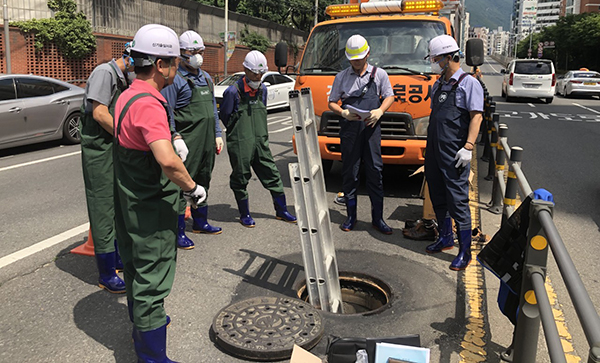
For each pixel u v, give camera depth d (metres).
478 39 4.80
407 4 6.95
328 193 6.88
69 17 20.20
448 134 4.24
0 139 9.09
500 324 3.38
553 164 8.97
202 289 3.85
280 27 42.00
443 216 4.61
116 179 2.56
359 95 4.93
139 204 2.50
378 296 4.09
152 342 2.64
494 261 2.85
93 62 21.52
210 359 2.94
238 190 5.27
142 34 2.45
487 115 9.61
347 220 5.33
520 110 19.70
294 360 2.74
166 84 2.59
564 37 60.84
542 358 3.00
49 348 3.04
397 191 6.95
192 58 4.32
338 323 3.34
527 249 2.43
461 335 3.23
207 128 4.52
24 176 7.66
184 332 3.22
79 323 3.34
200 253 4.59
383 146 6.20
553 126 14.68
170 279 2.66
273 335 3.07
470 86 4.14
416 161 6.25
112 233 3.75
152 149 2.37
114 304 3.61
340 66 6.59
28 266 4.25
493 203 6.16
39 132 9.82
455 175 4.27
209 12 31.84
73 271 4.17
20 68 19.03
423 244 4.91
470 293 3.83
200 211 5.04
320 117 6.48
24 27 18.80
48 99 9.99
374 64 6.46
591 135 12.82
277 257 4.50
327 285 3.50
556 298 3.82
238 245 4.80
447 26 6.58
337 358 2.71
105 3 22.81
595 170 8.49
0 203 6.16
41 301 3.64
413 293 3.81
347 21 6.85
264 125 5.28
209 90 4.56
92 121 3.57
